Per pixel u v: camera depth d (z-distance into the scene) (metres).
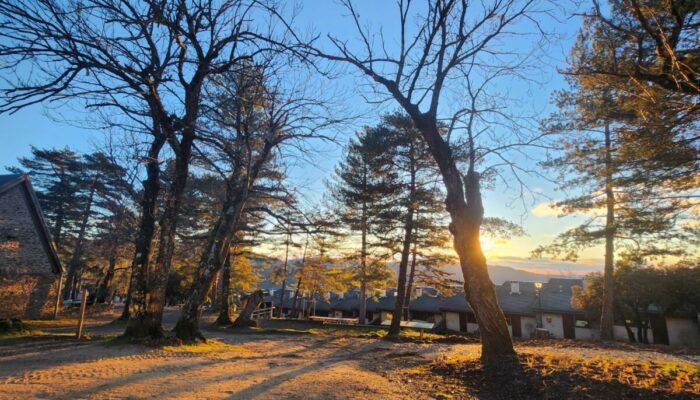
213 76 13.19
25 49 8.18
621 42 9.15
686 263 28.84
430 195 23.17
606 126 13.10
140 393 5.94
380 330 26.05
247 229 23.31
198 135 12.74
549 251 20.03
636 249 19.67
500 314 9.91
